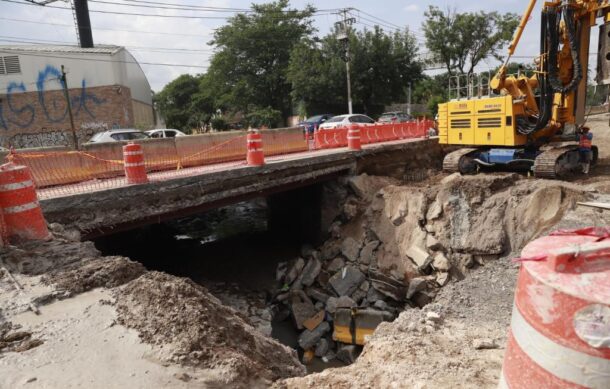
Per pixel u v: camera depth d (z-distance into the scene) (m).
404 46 39.09
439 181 14.73
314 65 36.91
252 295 12.91
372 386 3.77
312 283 13.12
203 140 12.62
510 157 13.38
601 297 1.68
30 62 26.48
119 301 4.44
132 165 9.06
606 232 2.17
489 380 3.85
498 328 5.32
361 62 37.00
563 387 1.82
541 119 11.90
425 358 4.36
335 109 39.22
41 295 4.50
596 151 14.37
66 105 27.39
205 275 13.91
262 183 11.64
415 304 11.67
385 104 39.78
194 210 10.31
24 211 5.81
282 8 42.66
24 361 3.41
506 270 7.17
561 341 1.80
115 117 28.50
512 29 40.53
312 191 15.36
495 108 12.93
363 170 15.54
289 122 44.31
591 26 11.16
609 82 6.59
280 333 11.76
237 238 16.81
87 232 8.37
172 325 3.92
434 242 11.91
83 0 31.11
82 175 10.07
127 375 3.26
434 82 50.41
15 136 26.64
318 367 10.47
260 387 3.55
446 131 14.62
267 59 42.34
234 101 42.62
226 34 41.53
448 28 42.25
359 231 13.73
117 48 30.09
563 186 10.47
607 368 1.70
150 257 15.17
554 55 11.27
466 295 6.45
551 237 2.20
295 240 16.20
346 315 10.84
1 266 5.14
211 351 3.66
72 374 3.26
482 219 11.45
